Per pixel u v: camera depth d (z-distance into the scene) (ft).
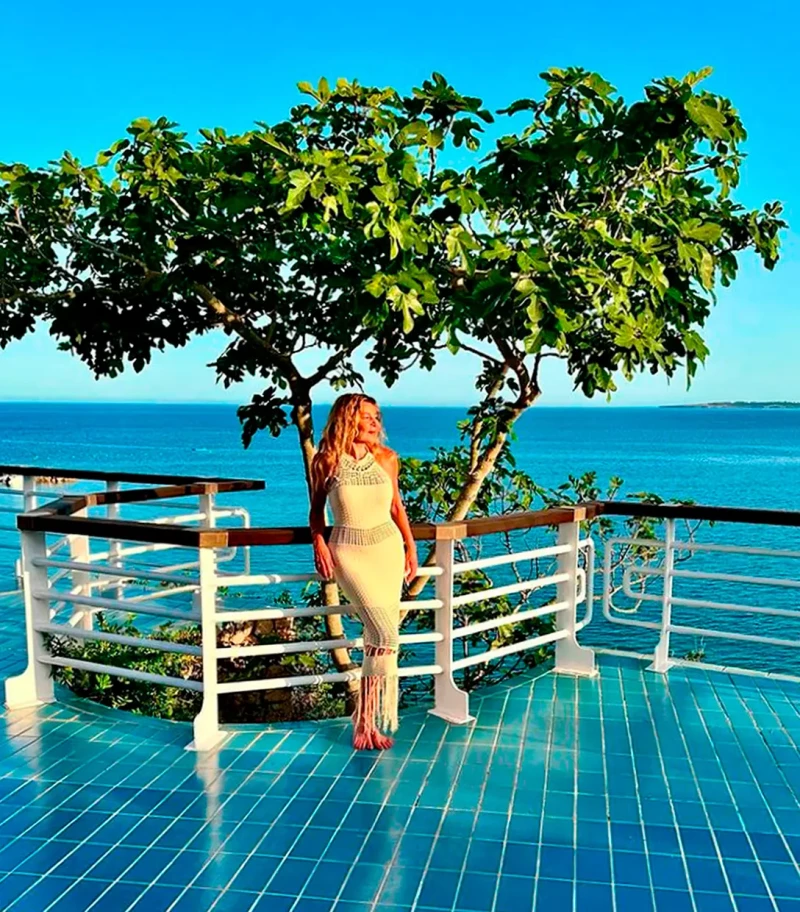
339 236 14.92
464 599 14.20
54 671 15.28
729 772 12.10
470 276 15.57
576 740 13.20
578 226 15.43
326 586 19.86
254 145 14.48
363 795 11.38
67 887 9.23
